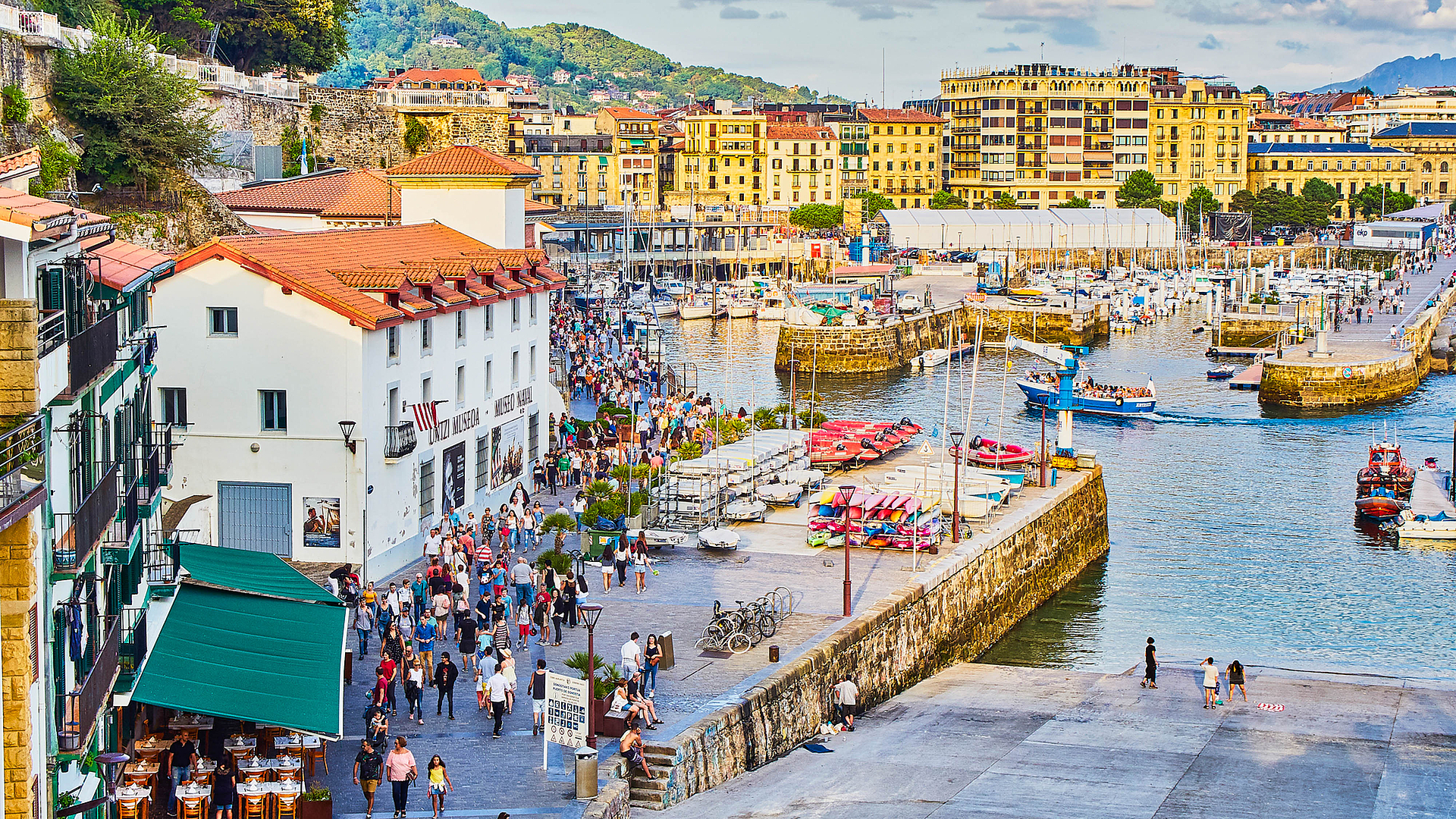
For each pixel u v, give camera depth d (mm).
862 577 64375
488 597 54000
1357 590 79625
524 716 46812
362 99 168000
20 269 29312
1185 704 58719
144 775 37250
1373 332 182250
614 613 58375
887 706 57906
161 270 41281
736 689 49406
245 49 170375
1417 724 56344
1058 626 73812
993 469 90375
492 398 75125
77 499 31219
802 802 44719
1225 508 99438
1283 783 48875
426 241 77875
